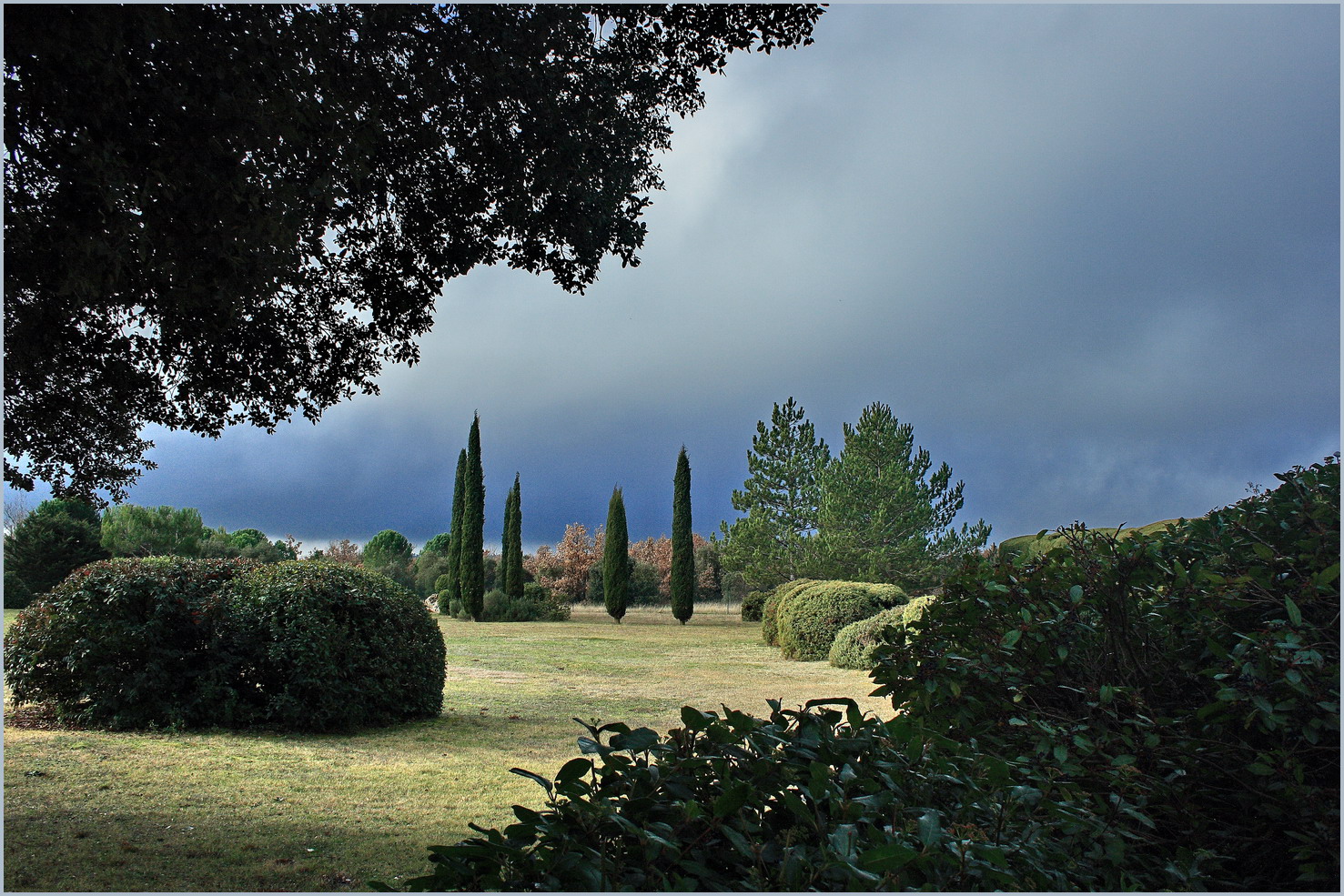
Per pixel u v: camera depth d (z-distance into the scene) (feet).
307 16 11.91
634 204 18.30
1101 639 7.66
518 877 4.02
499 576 110.01
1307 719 6.02
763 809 4.75
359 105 12.94
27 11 8.98
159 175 10.46
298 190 12.64
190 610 21.31
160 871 10.70
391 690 22.34
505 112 15.80
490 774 16.70
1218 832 6.04
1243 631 7.07
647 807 4.47
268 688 21.43
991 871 4.24
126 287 12.90
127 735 19.56
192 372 17.26
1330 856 5.44
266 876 10.64
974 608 8.23
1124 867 5.66
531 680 33.22
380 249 18.30
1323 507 6.82
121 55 10.18
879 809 4.74
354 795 14.89
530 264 18.49
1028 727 7.28
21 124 10.47
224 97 10.63
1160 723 6.33
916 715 8.08
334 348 19.01
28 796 13.97
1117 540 7.98
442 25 13.91
